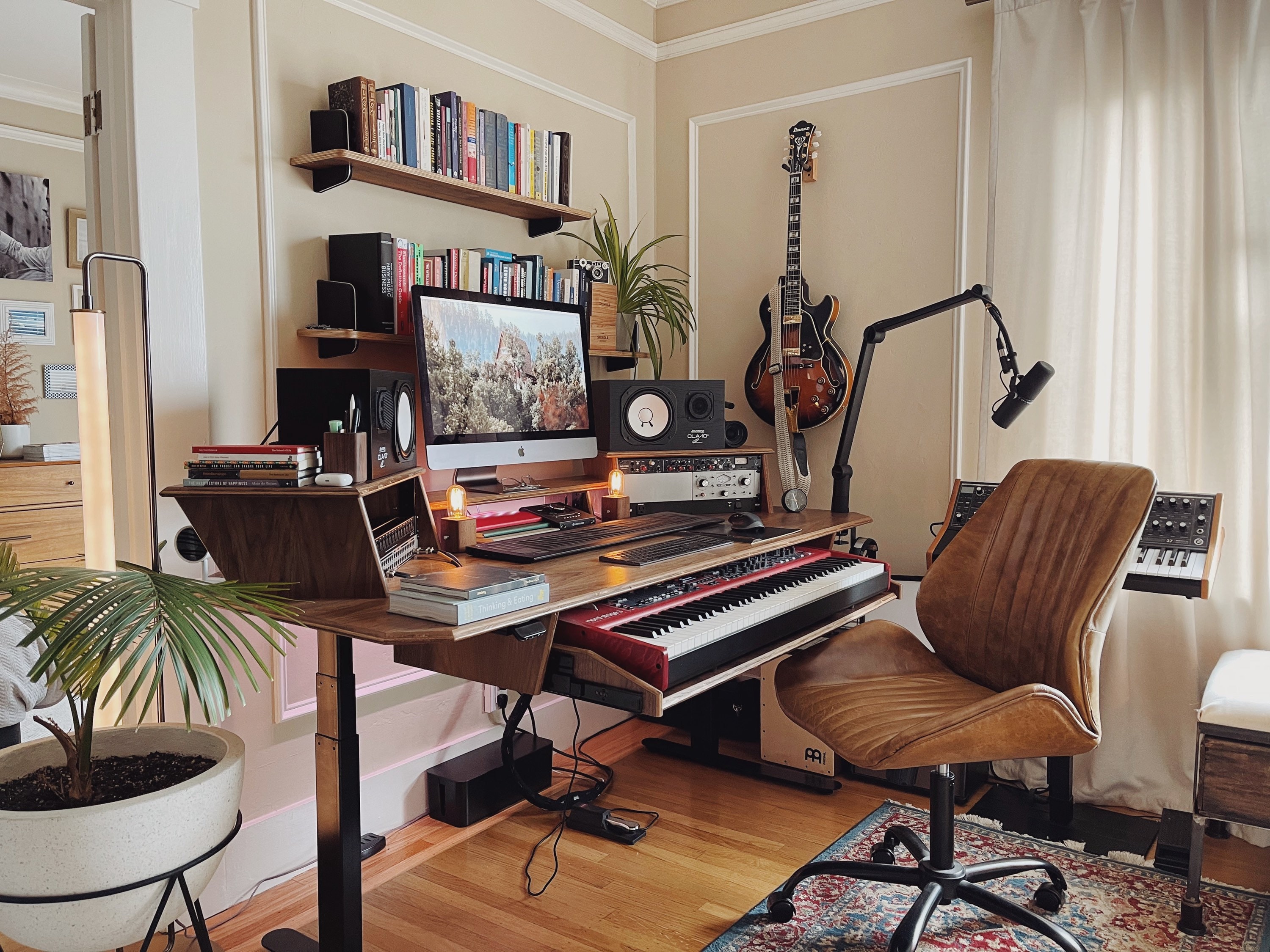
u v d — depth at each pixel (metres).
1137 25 2.47
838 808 2.57
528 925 2.00
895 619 2.86
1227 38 2.34
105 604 1.29
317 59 2.28
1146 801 2.52
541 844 2.37
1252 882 2.15
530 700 2.48
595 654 1.62
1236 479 2.37
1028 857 2.14
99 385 1.59
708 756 2.89
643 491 2.85
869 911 2.04
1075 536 1.93
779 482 3.30
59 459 4.47
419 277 2.38
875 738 1.74
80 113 4.85
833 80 3.12
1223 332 2.36
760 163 3.29
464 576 1.60
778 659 2.83
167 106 1.97
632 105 3.41
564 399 2.66
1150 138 2.49
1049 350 2.65
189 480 1.67
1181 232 2.41
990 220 2.74
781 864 2.25
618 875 2.21
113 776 1.54
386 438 1.90
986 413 2.75
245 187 2.14
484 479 2.60
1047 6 2.61
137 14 1.91
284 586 1.59
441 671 1.80
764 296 3.32
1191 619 2.45
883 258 3.06
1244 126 2.30
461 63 2.68
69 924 1.35
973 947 1.90
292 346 2.25
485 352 2.39
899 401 3.05
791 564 2.36
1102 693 2.55
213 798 1.45
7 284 4.61
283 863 2.22
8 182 4.57
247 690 2.13
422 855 2.32
